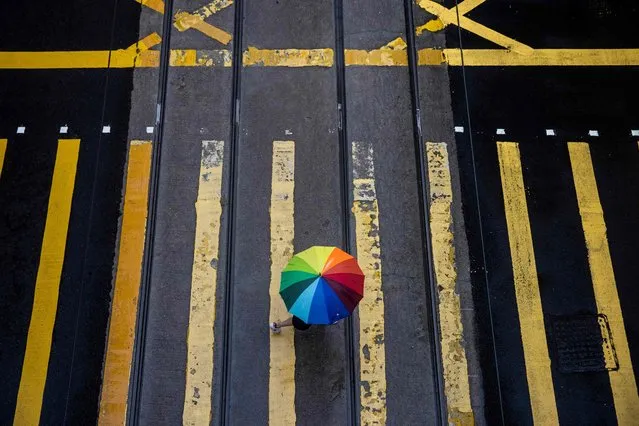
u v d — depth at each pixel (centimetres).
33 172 712
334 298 557
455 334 667
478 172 730
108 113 739
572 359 663
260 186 716
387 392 648
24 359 644
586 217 717
